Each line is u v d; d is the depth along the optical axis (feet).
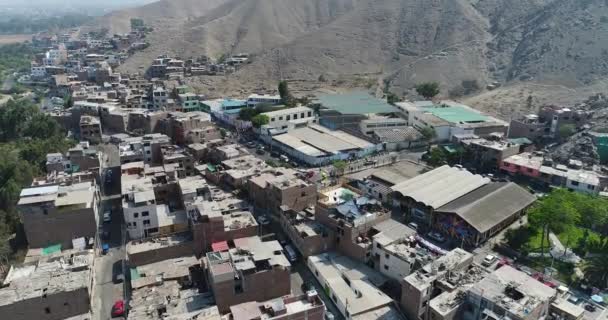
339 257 348.59
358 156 585.22
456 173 472.85
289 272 305.12
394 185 449.89
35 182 418.72
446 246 375.45
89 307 286.05
